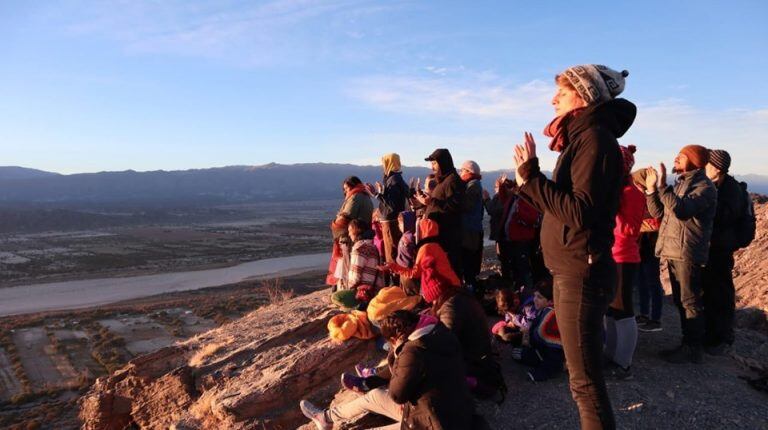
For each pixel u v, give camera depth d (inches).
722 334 221.9
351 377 192.4
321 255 4170.8
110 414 284.2
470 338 189.8
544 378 202.4
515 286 281.7
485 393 187.5
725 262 219.0
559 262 117.6
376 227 310.8
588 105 118.0
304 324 292.5
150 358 289.7
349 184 316.5
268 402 227.6
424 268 203.3
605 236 114.5
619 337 197.9
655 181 193.9
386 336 162.6
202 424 235.3
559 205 111.3
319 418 192.5
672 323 271.6
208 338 312.0
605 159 109.6
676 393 187.9
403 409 156.8
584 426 118.1
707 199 191.8
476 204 274.8
